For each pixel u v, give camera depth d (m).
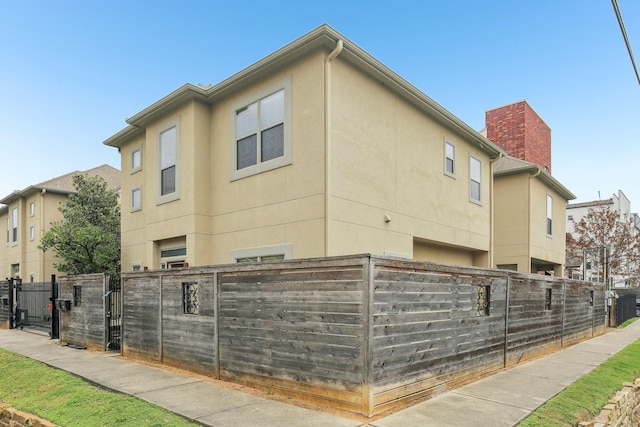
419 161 12.04
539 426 4.62
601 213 28.36
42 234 21.23
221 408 5.16
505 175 17.69
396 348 5.14
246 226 10.42
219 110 11.49
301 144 9.30
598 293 14.20
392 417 4.75
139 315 8.67
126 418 4.92
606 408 5.75
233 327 6.52
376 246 10.11
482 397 5.70
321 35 8.70
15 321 14.62
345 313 5.03
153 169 12.84
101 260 16.12
